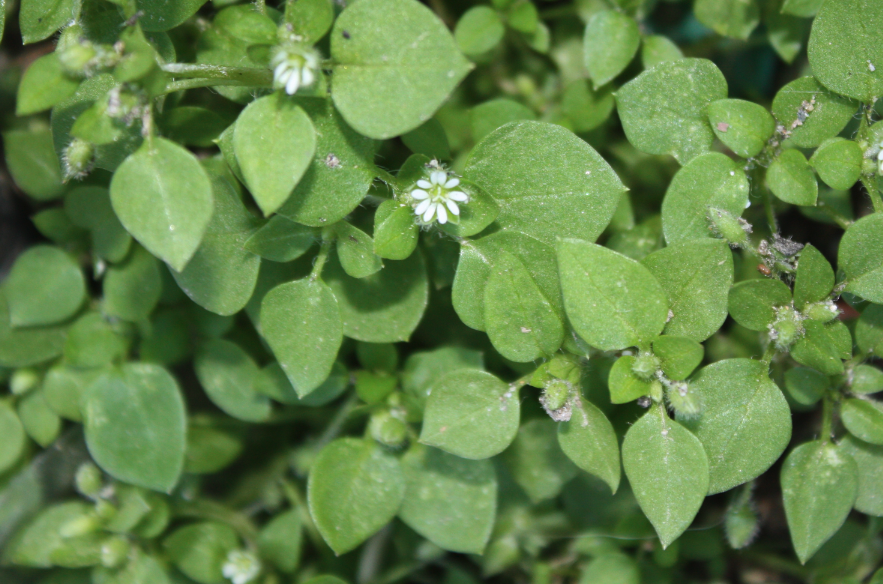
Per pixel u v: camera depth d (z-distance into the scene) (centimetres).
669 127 30
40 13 30
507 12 33
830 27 30
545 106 34
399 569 33
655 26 34
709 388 30
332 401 33
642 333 29
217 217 30
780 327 29
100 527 32
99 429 31
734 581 34
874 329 30
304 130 28
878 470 30
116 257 32
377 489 31
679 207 30
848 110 30
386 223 29
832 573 33
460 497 31
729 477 30
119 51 28
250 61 31
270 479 33
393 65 28
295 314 30
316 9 29
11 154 32
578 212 30
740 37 32
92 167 30
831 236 33
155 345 32
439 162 31
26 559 32
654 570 32
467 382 30
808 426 33
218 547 32
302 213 29
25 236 34
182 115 31
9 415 33
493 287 29
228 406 32
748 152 30
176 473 31
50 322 32
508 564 33
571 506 32
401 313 31
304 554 33
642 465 29
